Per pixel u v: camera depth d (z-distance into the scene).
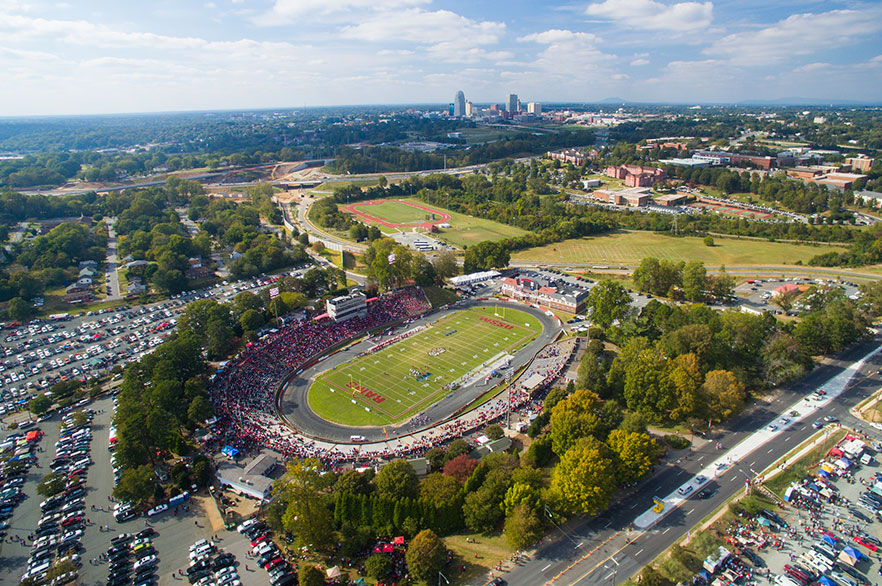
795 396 199.50
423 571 122.44
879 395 196.62
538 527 133.62
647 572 120.94
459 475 152.00
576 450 147.88
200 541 140.50
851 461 162.12
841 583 121.12
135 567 132.12
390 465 150.38
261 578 128.62
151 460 174.88
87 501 158.38
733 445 172.75
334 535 140.38
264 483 159.88
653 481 157.62
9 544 143.38
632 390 187.88
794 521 140.88
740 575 123.19
